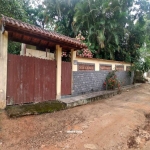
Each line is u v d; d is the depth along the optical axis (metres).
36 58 5.35
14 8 7.27
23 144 3.06
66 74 6.54
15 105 4.81
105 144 3.18
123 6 10.15
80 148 2.97
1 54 4.50
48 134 3.53
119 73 10.52
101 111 5.34
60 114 4.89
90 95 7.11
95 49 9.79
